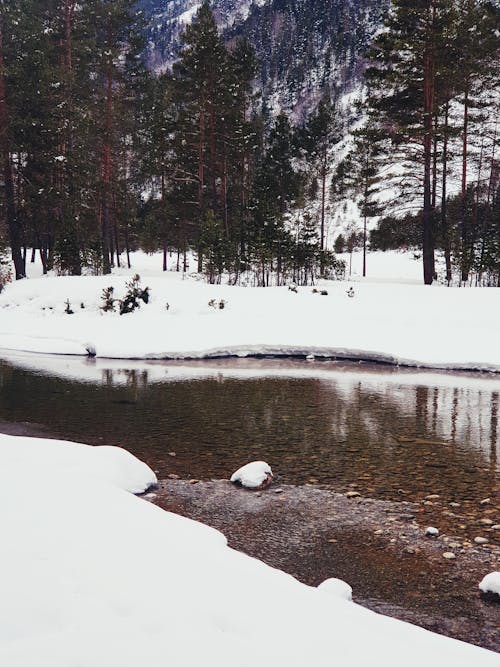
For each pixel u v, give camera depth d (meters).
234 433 10.38
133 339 21.38
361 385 15.39
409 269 50.34
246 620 3.31
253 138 42.25
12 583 3.55
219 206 43.19
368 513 6.75
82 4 38.03
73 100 35.28
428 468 8.48
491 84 32.12
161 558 4.21
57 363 18.66
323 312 22.94
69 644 2.86
